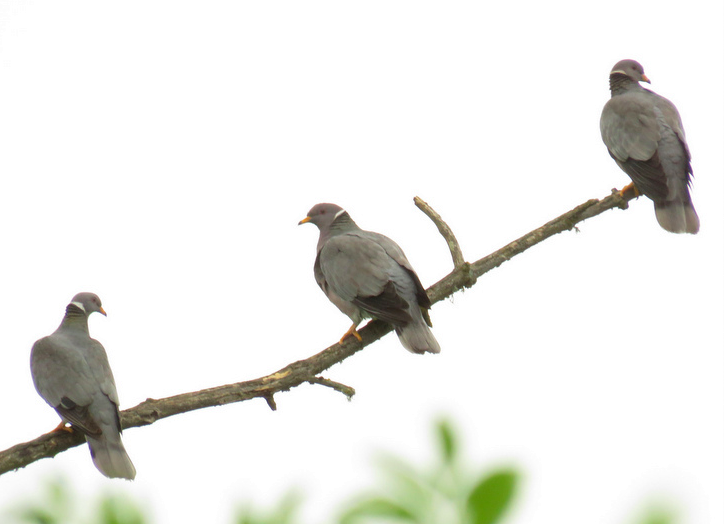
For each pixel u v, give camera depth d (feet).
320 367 37.45
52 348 34.42
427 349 38.32
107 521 7.84
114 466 31.99
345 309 40.83
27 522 7.85
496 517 6.88
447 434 7.28
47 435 32.89
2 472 31.65
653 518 6.32
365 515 7.05
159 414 32.86
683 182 50.70
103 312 38.06
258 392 33.71
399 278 40.04
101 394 33.22
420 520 6.98
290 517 7.53
